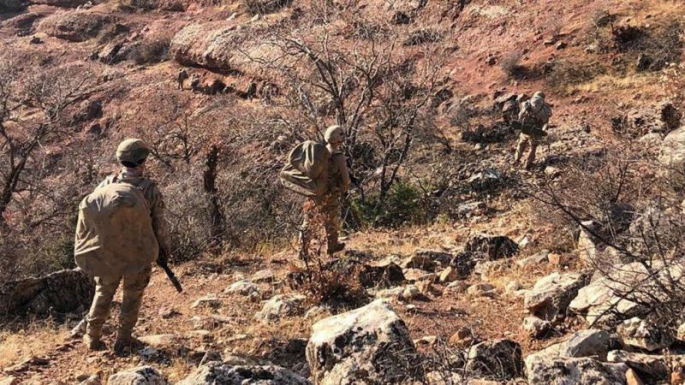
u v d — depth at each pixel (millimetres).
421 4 37625
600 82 27156
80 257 6070
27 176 27812
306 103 20797
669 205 6727
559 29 31547
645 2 30750
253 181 18125
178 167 27516
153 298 8594
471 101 29469
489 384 4484
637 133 19406
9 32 61812
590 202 9031
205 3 54781
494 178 18219
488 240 9875
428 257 9523
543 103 19688
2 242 13664
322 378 4832
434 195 17797
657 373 4617
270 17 41562
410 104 21453
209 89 42906
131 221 5973
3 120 26844
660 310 5160
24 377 5711
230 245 12891
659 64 26750
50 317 7605
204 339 6613
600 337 5102
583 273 7066
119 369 5844
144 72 48500
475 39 34188
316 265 8328
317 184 9422
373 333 4844
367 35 23453
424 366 4574
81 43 56969
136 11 58531
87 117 45562
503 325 6578
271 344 6355
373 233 13266
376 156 21109
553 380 4266
